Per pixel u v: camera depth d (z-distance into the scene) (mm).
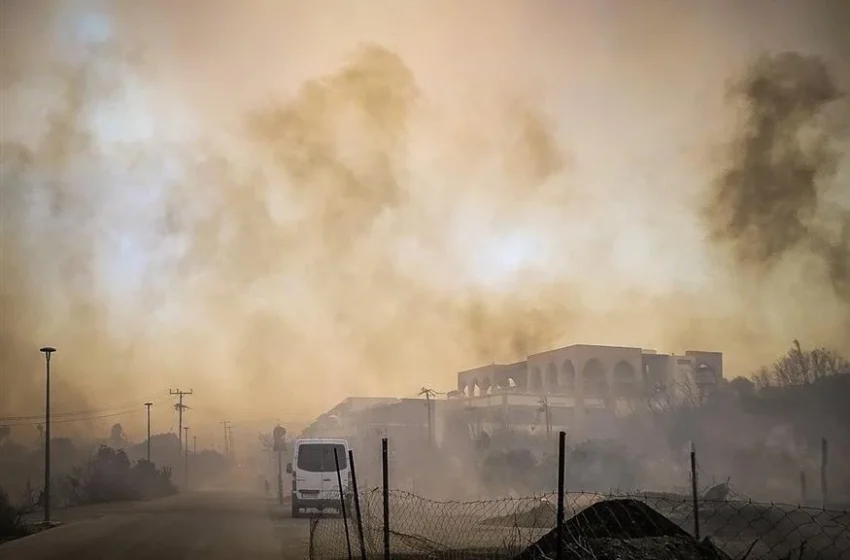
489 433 51031
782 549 11125
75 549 18922
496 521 19406
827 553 9648
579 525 9906
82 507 42531
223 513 32625
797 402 40500
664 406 45938
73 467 59656
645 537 9586
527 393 51312
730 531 13414
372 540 16391
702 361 47812
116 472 57250
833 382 39656
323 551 16641
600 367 51469
